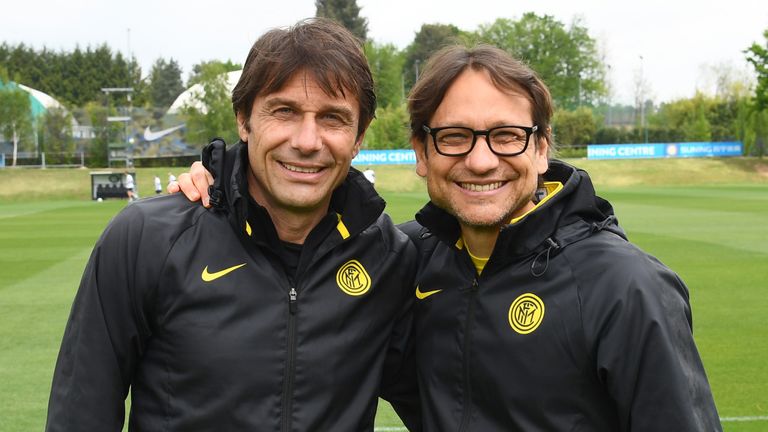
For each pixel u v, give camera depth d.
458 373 2.51
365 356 2.56
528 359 2.34
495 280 2.46
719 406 4.93
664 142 60.88
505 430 2.40
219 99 52.31
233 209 2.40
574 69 73.31
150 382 2.40
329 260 2.52
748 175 48.84
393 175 46.66
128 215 2.42
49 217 23.45
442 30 79.69
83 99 84.69
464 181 2.44
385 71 66.62
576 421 2.31
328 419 2.45
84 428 2.27
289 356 2.39
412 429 2.88
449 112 2.42
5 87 53.97
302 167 2.40
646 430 2.15
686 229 16.55
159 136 54.34
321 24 2.46
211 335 2.34
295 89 2.35
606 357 2.21
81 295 2.35
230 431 2.33
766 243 13.92
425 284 2.66
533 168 2.47
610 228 2.45
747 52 53.00
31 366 6.02
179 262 2.37
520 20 71.88
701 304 8.35
